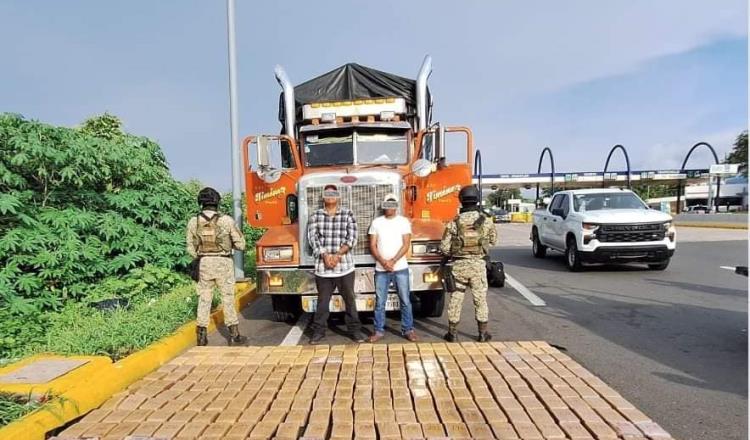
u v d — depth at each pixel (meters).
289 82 7.71
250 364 4.67
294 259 6.01
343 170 6.57
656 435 3.18
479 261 5.55
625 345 5.48
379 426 3.36
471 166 6.84
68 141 7.31
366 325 6.57
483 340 5.62
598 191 12.47
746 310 7.17
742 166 55.19
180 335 5.51
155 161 9.80
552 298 8.24
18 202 6.18
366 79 7.98
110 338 5.02
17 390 3.71
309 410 3.66
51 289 6.64
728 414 3.68
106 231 7.43
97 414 3.65
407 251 5.70
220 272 5.67
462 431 3.29
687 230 26.05
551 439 3.18
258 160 7.02
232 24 9.06
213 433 3.35
